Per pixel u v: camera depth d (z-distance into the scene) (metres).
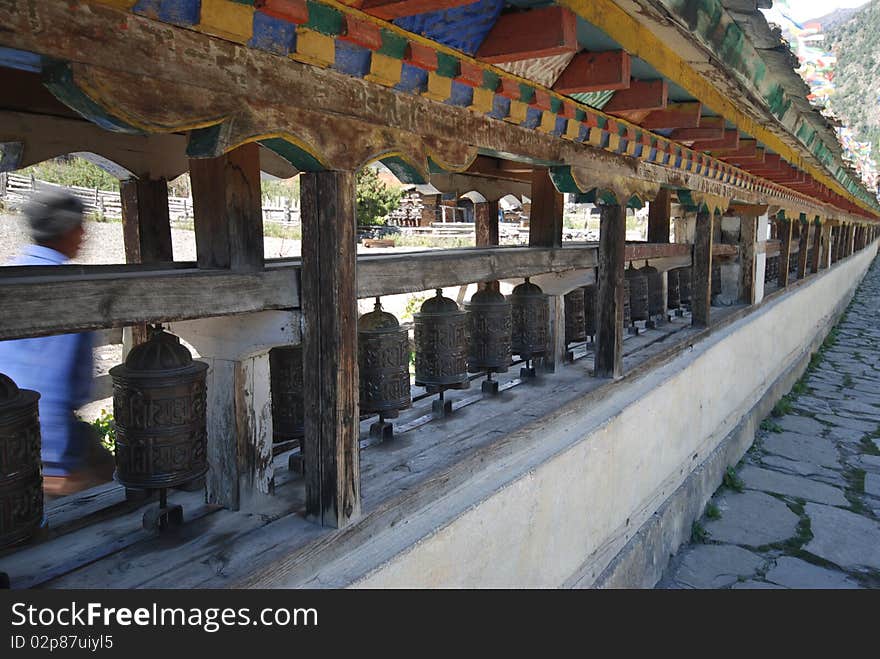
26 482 1.73
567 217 32.41
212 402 2.27
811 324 11.99
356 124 1.97
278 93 1.72
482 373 4.26
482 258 2.87
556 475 3.20
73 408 3.40
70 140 2.94
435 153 2.30
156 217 3.28
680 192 5.30
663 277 6.05
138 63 1.41
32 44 1.25
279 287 2.03
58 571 1.87
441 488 2.59
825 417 8.23
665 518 4.55
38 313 1.47
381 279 2.34
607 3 2.50
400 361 2.87
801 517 5.36
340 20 1.79
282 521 2.18
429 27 2.10
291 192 22.20
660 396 4.57
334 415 2.07
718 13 2.75
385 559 2.16
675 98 3.79
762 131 5.29
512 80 2.60
